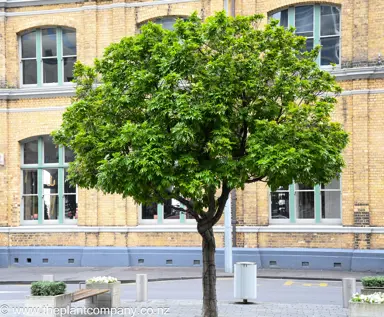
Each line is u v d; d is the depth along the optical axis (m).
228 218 21.25
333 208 22.02
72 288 18.45
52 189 24.69
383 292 12.36
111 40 23.97
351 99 21.53
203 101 10.67
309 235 21.81
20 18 24.81
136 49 11.50
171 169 10.48
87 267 23.48
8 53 24.84
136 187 10.66
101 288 13.74
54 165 24.55
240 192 22.45
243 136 11.38
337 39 22.22
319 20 22.33
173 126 10.75
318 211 22.08
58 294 12.14
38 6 24.69
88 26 24.16
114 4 23.92
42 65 24.86
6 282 20.11
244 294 14.74
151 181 10.60
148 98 11.36
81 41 24.30
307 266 21.72
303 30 22.52
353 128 21.44
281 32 11.62
